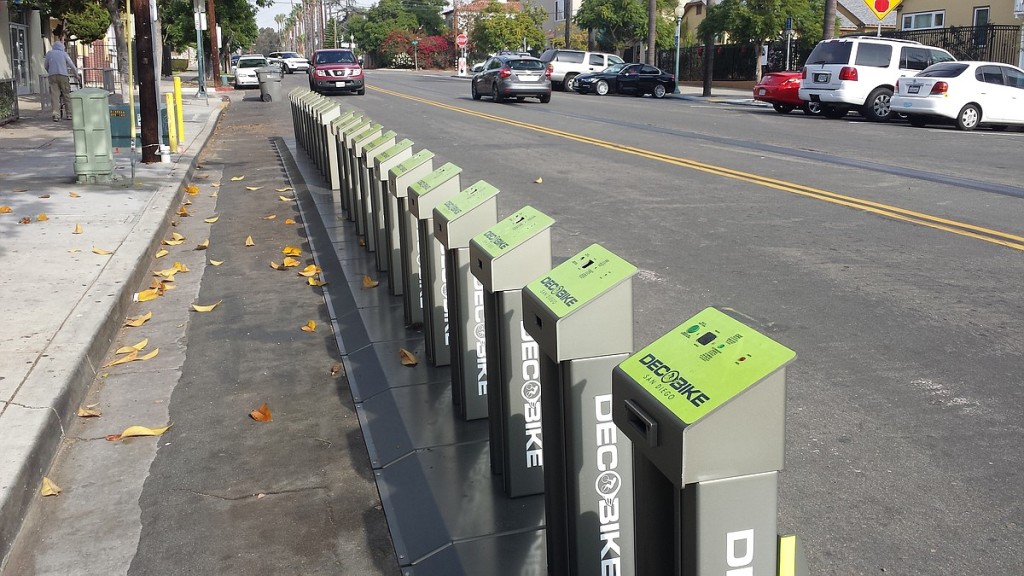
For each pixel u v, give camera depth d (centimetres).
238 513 373
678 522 182
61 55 2000
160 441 441
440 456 397
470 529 338
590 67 3953
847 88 2234
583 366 251
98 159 1128
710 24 3434
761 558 180
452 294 424
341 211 949
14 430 410
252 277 745
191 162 1366
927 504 364
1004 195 1052
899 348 539
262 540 352
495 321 346
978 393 472
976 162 1359
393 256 630
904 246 794
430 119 2169
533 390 341
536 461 349
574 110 2525
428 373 494
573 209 986
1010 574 317
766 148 1546
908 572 319
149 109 1333
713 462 173
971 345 543
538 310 260
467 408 427
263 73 3175
